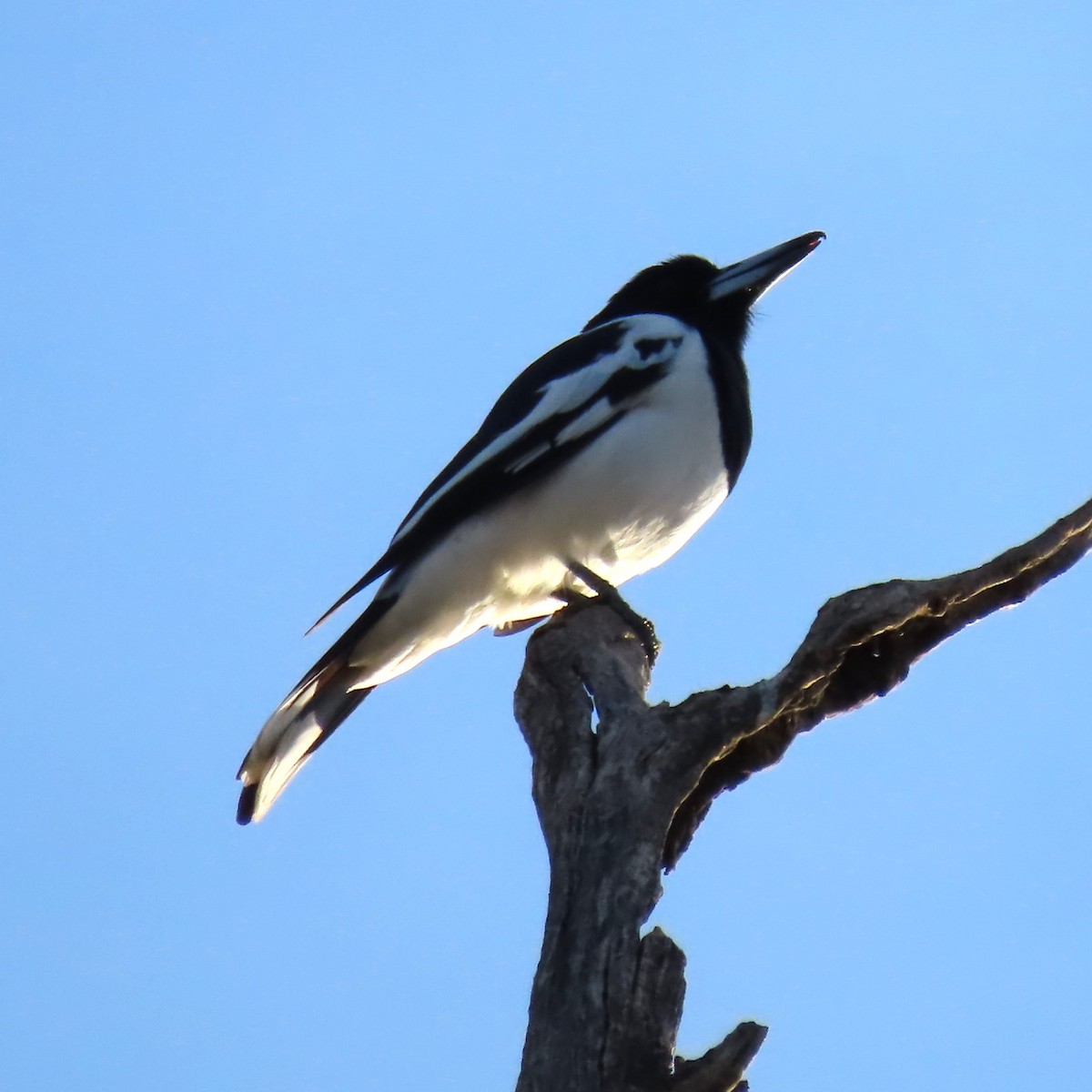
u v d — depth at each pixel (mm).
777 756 9148
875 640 9367
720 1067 7543
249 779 13430
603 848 8234
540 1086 7469
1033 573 9461
